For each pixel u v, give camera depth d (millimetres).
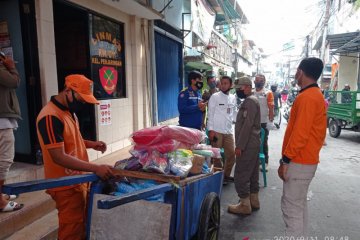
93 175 2383
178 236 2303
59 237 2510
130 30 7094
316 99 2727
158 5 8469
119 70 6793
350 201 4668
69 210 2441
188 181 2465
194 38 12898
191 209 2535
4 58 3084
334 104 10609
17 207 3287
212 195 2885
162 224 2184
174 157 2586
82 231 2520
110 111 6281
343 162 7102
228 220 3977
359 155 7809
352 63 16625
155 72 8086
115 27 6605
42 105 4277
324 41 15594
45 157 2396
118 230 2271
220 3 15578
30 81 4211
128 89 7031
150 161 2529
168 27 9602
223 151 5453
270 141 9945
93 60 5816
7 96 3104
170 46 9977
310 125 2709
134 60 7188
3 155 3119
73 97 2332
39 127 2248
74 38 6016
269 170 6430
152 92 8008
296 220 2914
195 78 5164
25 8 4133
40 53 4230
